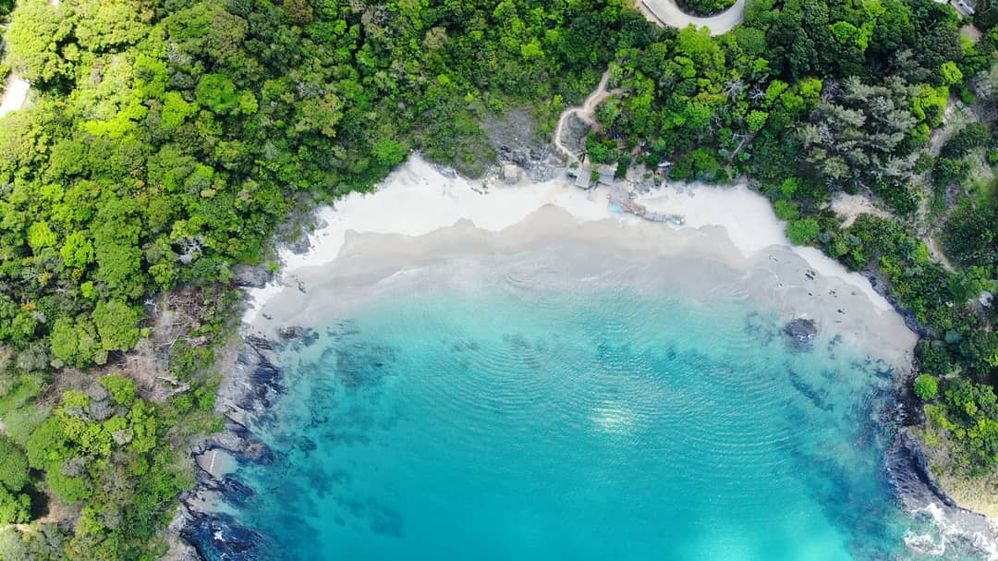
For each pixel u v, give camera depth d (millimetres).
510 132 46562
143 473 44875
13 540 41562
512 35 43812
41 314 42031
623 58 43688
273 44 42562
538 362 48688
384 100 46156
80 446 42406
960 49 42281
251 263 47031
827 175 44531
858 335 47812
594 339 48500
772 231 47500
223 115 43469
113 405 43188
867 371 48000
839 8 42781
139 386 45031
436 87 45562
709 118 43875
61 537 42406
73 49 41250
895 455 47656
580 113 46062
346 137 45875
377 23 43281
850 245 45594
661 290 48281
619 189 47281
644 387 48969
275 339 48500
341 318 48688
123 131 42094
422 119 46688
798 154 44719
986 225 43406
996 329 44719
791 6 42625
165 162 42562
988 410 43969
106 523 43031
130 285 43406
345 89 44844
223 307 47219
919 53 42562
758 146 45344
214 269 45594
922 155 43812
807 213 46594
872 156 43094
